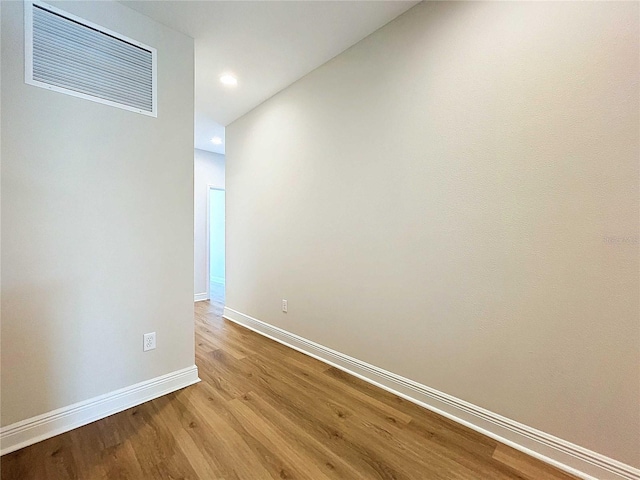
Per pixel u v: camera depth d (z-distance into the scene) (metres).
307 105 2.68
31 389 1.56
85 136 1.71
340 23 2.03
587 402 1.35
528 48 1.47
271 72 2.64
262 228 3.27
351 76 2.29
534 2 1.45
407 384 2.00
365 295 2.25
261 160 3.26
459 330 1.75
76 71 1.67
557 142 1.39
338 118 2.40
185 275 2.15
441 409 1.83
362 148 2.23
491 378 1.63
